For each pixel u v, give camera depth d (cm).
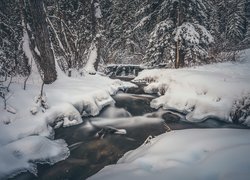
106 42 2538
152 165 403
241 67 1356
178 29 1444
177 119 917
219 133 490
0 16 1332
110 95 1128
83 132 785
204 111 889
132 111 1021
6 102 723
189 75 1105
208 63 1580
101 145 700
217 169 354
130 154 511
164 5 1526
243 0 3231
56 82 1020
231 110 835
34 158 571
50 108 773
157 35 1598
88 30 1791
